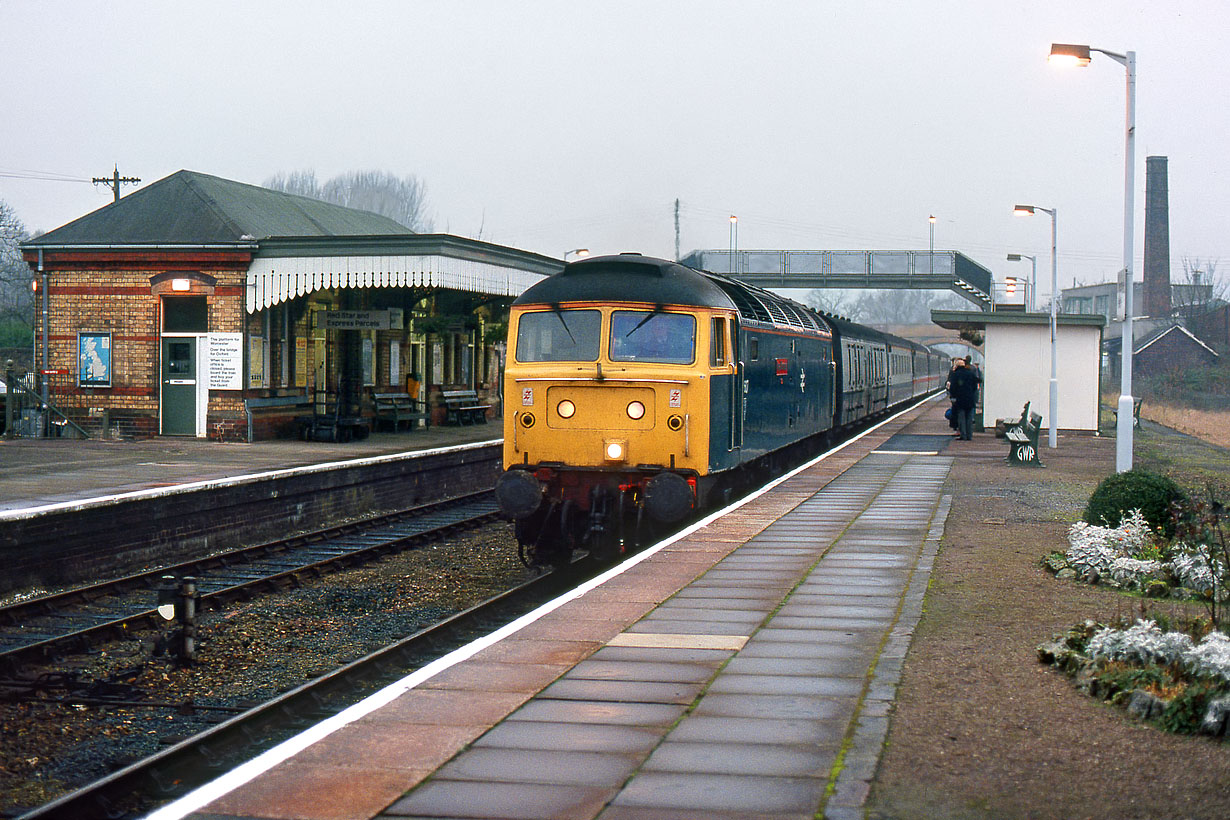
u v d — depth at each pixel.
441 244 24.91
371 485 21.75
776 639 8.88
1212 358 73.75
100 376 26.39
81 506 14.59
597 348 14.77
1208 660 7.39
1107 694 7.26
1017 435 25.08
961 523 15.64
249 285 25.80
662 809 5.37
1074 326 34.19
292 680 10.68
